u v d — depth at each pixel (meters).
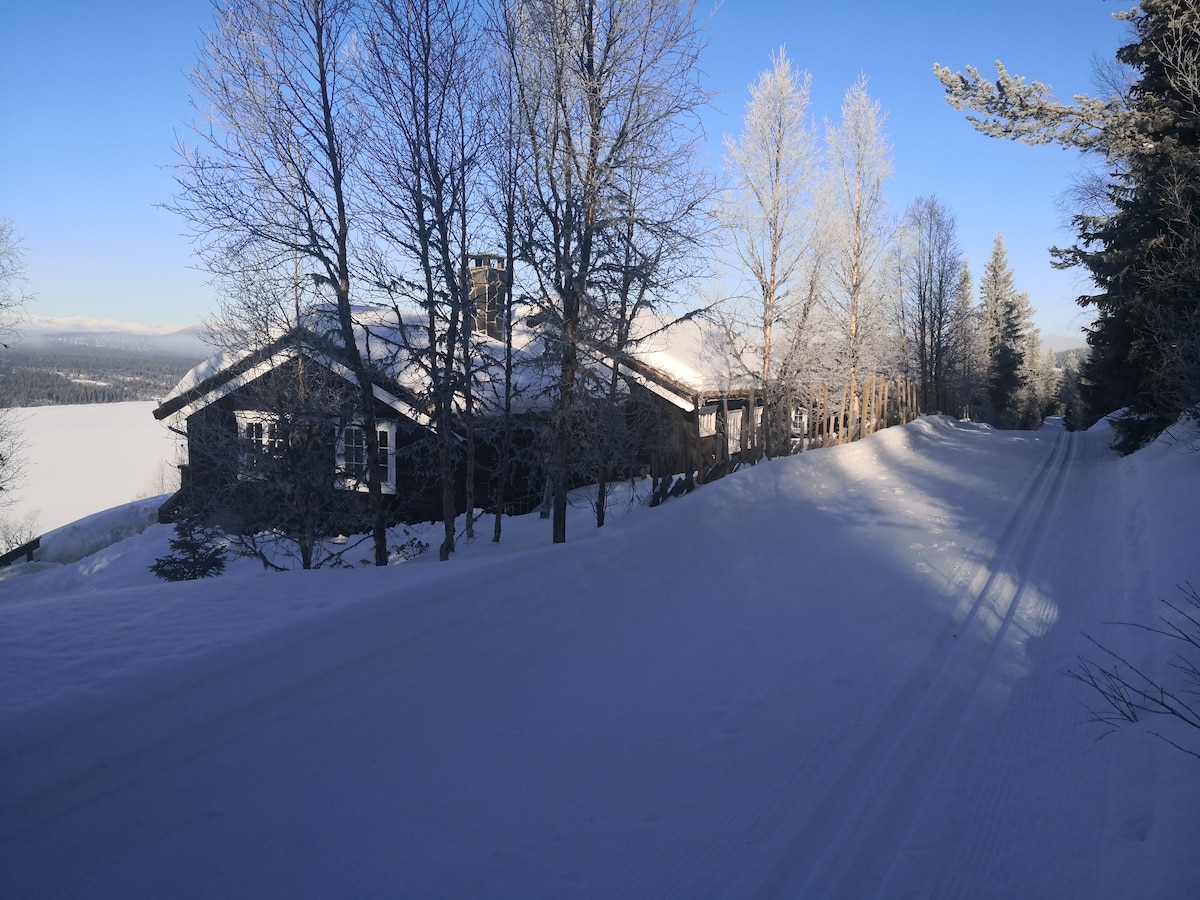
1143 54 17.58
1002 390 61.38
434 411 11.46
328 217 10.27
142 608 5.66
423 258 10.41
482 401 11.81
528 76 10.23
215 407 13.55
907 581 8.16
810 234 19.77
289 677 4.73
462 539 13.25
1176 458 13.69
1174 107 16.94
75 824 3.38
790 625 6.82
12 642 4.83
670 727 4.80
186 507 12.58
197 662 4.50
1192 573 6.75
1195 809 3.32
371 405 10.94
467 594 6.32
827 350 20.31
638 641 6.41
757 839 3.58
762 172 19.09
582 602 7.03
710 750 4.49
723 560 9.01
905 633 6.56
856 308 24.31
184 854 3.32
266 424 12.33
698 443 18.84
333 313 10.95
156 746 3.93
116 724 3.92
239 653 4.70
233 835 3.48
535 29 10.01
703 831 3.65
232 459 11.56
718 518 10.77
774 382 18.75
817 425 20.75
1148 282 17.17
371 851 3.44
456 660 5.54
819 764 4.31
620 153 9.90
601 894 3.18
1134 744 4.18
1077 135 18.17
